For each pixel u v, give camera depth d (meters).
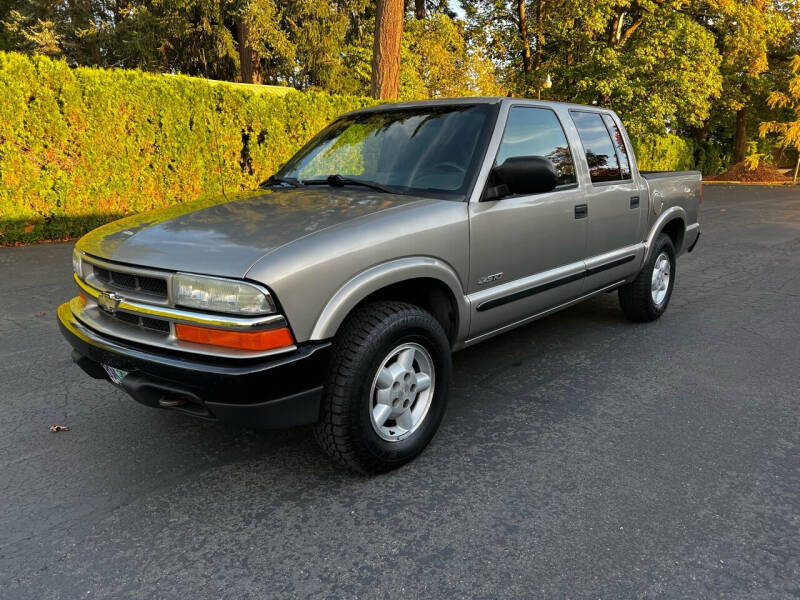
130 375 2.69
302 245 2.62
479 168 3.42
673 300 6.43
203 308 2.50
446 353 3.14
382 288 2.96
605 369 4.40
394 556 2.39
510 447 3.26
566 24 21.84
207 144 11.14
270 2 21.91
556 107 4.20
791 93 26.19
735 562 2.34
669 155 26.73
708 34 22.12
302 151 4.32
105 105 9.75
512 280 3.70
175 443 3.32
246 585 2.24
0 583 2.24
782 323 5.53
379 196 3.38
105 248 2.91
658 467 3.04
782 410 3.71
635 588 2.20
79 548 2.45
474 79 31.97
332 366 2.71
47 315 5.65
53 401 3.82
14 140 8.98
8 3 27.84
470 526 2.57
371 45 26.33
